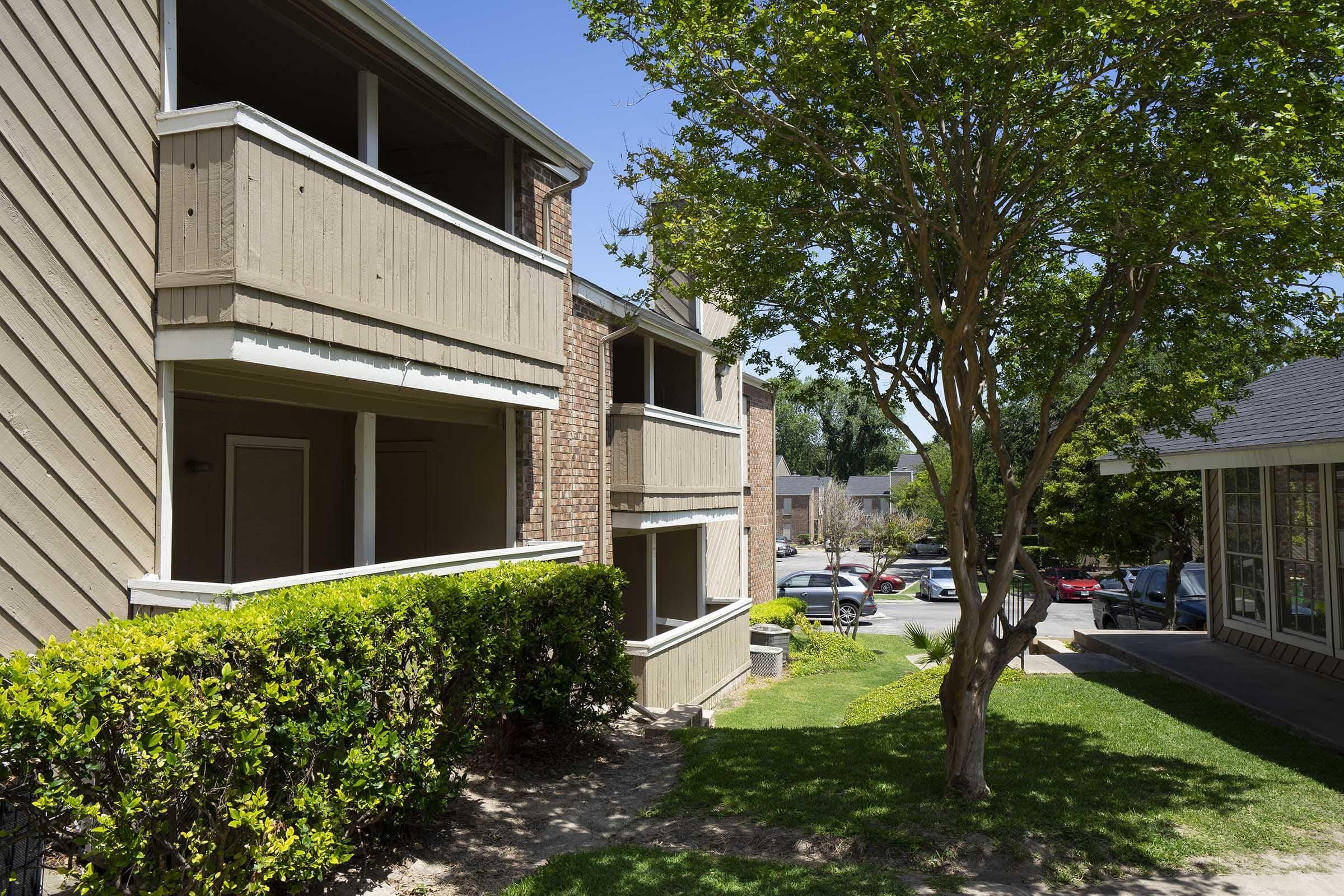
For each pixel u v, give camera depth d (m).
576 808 6.72
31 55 5.23
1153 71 5.71
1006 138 6.21
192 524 8.38
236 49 8.17
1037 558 34.72
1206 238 6.12
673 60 6.83
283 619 4.65
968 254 6.38
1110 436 10.10
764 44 6.64
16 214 5.14
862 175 6.90
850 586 27.06
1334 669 10.80
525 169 10.37
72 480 5.44
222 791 4.19
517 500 10.19
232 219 5.70
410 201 7.44
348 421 10.59
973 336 6.71
